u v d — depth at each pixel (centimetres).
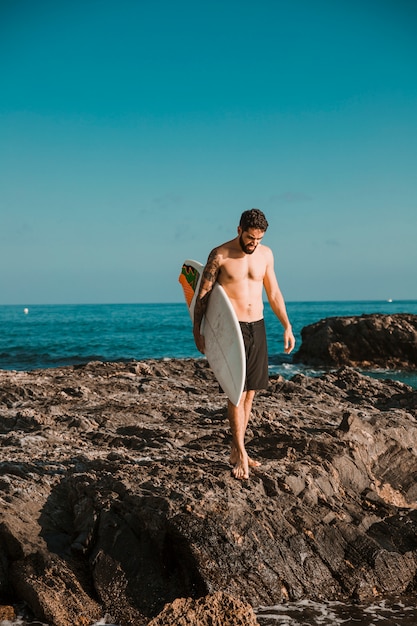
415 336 2675
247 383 597
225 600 460
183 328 5844
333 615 505
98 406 1055
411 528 594
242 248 573
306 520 570
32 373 1568
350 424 753
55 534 565
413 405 1189
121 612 500
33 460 706
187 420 950
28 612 503
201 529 524
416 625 493
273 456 694
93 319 8356
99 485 600
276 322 6625
